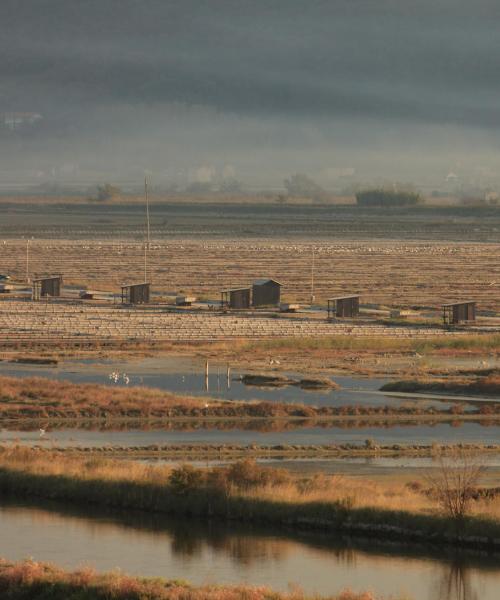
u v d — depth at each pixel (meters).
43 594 128.88
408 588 138.38
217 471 185.88
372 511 164.50
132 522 170.75
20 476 192.62
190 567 146.00
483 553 152.75
